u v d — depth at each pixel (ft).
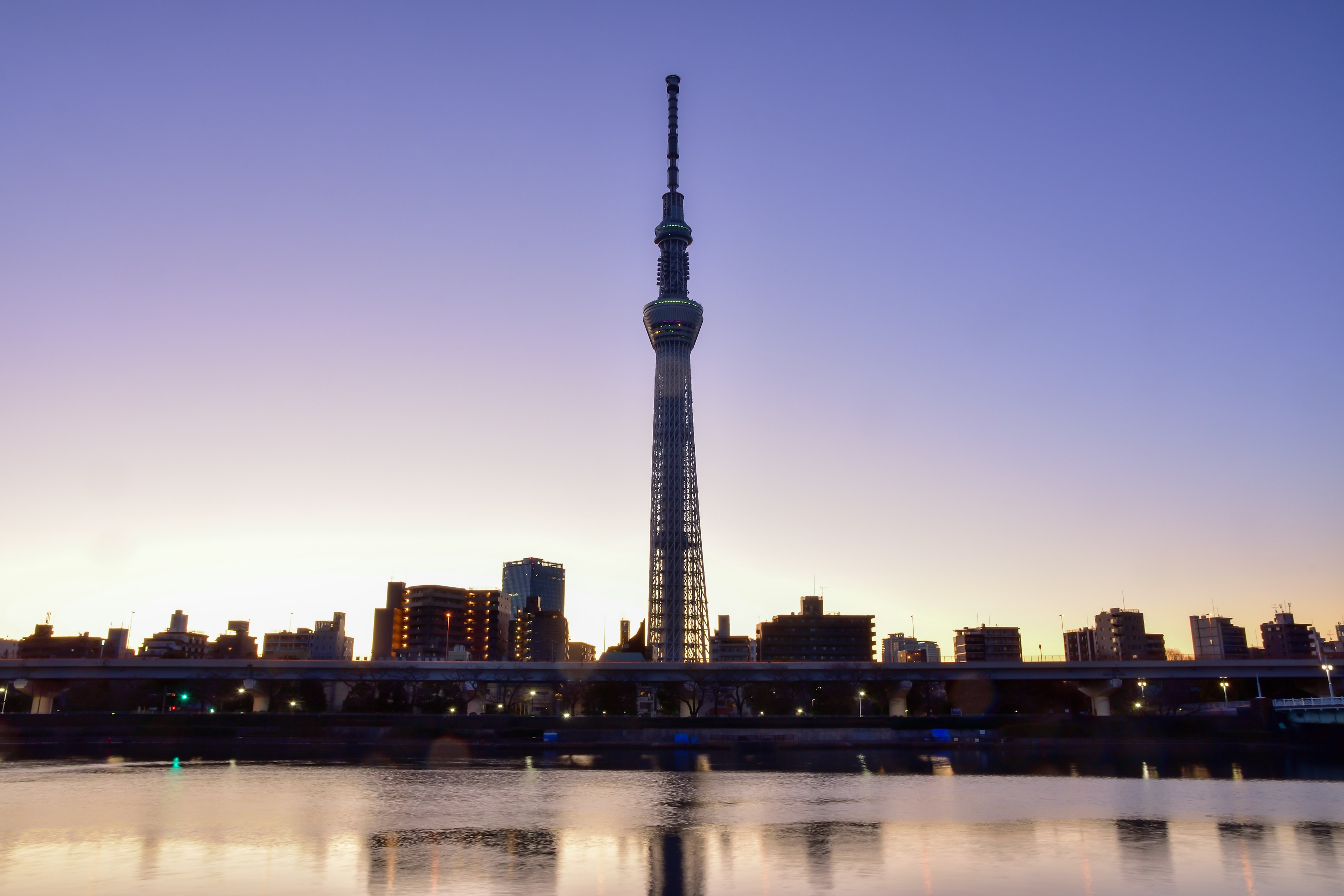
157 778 432.66
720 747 631.97
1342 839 249.75
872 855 228.63
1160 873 205.98
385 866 215.10
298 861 220.84
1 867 213.87
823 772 469.16
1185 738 614.75
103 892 187.42
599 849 237.66
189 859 224.12
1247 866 213.46
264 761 537.65
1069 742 619.67
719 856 227.61
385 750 613.52
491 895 184.85
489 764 524.93
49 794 361.51
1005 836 255.50
